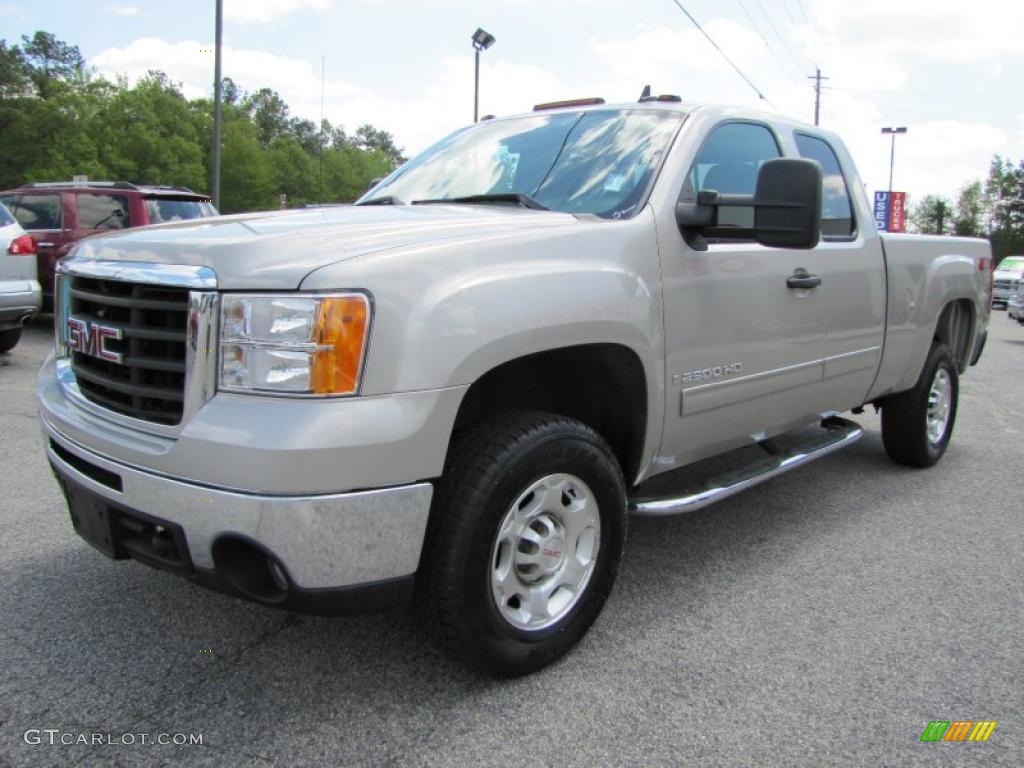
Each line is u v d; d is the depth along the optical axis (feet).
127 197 34.04
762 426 12.67
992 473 18.02
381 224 8.90
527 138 12.59
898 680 9.31
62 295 9.81
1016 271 86.17
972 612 11.07
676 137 11.23
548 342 8.64
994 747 8.12
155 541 8.07
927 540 13.78
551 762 7.75
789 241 9.64
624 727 8.30
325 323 7.25
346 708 8.52
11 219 26.09
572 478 9.15
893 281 15.24
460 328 7.88
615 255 9.61
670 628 10.46
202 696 8.68
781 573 12.29
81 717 8.27
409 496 7.68
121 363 8.18
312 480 7.14
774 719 8.50
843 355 14.01
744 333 11.51
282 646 9.71
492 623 8.54
